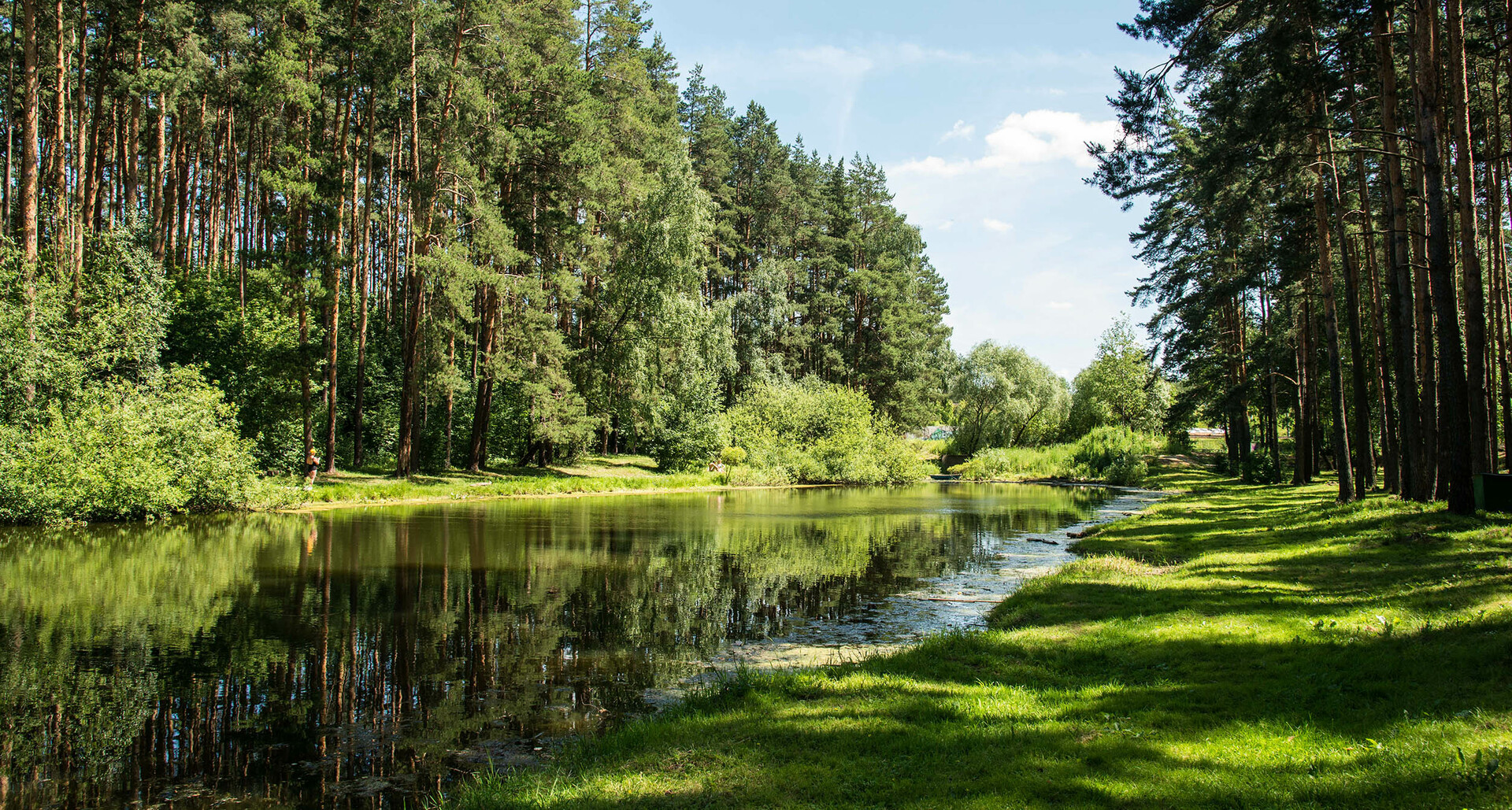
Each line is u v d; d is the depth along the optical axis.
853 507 31.86
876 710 6.33
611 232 40.81
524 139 33.78
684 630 11.01
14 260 21.36
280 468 28.77
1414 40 14.60
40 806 5.81
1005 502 34.69
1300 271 25.19
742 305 56.62
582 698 8.12
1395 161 17.03
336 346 30.14
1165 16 14.88
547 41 36.50
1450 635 7.02
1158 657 7.60
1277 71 15.36
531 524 23.44
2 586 13.31
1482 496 14.02
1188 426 42.78
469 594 13.29
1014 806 4.38
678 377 41.91
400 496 29.72
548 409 35.47
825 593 13.73
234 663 9.29
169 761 6.57
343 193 28.08
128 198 30.44
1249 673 6.74
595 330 41.09
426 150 33.38
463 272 29.22
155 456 22.20
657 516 27.03
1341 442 20.94
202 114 32.09
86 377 22.45
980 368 67.50
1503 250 21.77
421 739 7.02
